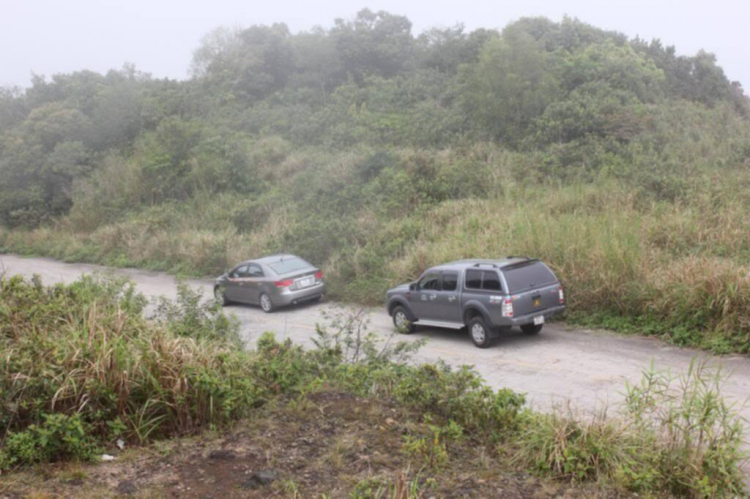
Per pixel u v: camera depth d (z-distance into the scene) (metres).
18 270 31.92
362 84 49.00
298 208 28.53
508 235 18.64
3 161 47.31
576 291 15.35
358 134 37.09
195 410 7.78
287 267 19.77
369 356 10.31
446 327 14.81
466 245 18.86
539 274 13.89
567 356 12.56
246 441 7.27
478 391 8.46
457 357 13.16
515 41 33.00
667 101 35.41
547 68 34.06
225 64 55.38
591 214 20.19
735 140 27.36
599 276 15.12
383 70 50.75
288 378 9.14
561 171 25.88
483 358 12.93
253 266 20.02
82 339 8.41
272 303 19.23
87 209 40.12
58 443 6.81
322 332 11.27
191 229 31.19
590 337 13.88
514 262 13.82
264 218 29.78
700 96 39.97
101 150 49.56
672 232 17.19
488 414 7.93
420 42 52.09
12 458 6.54
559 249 16.45
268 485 6.14
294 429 7.54
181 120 45.53
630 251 15.30
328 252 22.84
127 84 54.59
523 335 14.58
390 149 32.66
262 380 8.97
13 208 44.62
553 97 32.31
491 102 31.95
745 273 12.98
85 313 10.22
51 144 48.94
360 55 50.28
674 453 6.54
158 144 41.97
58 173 46.06
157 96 51.34
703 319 12.99
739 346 11.97
